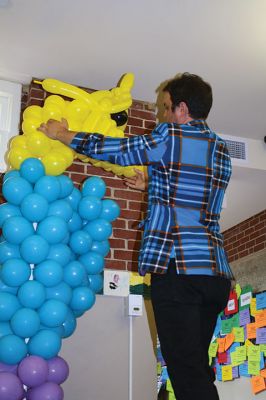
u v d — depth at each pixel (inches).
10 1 103.0
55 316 81.8
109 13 106.0
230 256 209.5
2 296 81.7
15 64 124.3
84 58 122.2
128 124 138.3
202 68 125.1
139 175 86.9
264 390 169.6
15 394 76.9
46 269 82.7
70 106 106.7
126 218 130.7
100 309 120.0
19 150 95.8
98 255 96.8
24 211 84.9
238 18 106.5
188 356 55.1
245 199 182.5
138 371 117.9
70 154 98.2
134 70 126.8
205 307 60.3
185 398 54.2
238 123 150.5
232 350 190.7
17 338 80.1
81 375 113.9
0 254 85.5
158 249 57.8
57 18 108.0
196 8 103.9
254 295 186.1
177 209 59.8
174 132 62.1
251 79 128.9
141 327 121.2
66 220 89.2
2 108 126.2
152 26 109.9
